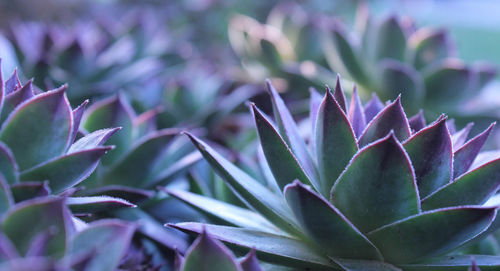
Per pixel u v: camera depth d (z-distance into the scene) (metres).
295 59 0.39
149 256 0.24
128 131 0.25
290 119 0.22
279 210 0.21
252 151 0.30
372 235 0.19
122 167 0.24
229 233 0.20
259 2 0.62
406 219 0.19
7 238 0.15
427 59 0.35
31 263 0.13
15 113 0.17
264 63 0.39
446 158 0.19
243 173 0.22
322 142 0.20
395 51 0.34
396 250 0.20
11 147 0.17
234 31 0.43
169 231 0.25
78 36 0.31
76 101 0.31
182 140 0.27
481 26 1.17
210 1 0.60
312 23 0.38
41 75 0.30
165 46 0.39
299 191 0.18
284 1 0.62
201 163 0.28
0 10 0.57
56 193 0.18
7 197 0.16
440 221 0.18
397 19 0.34
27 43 0.33
